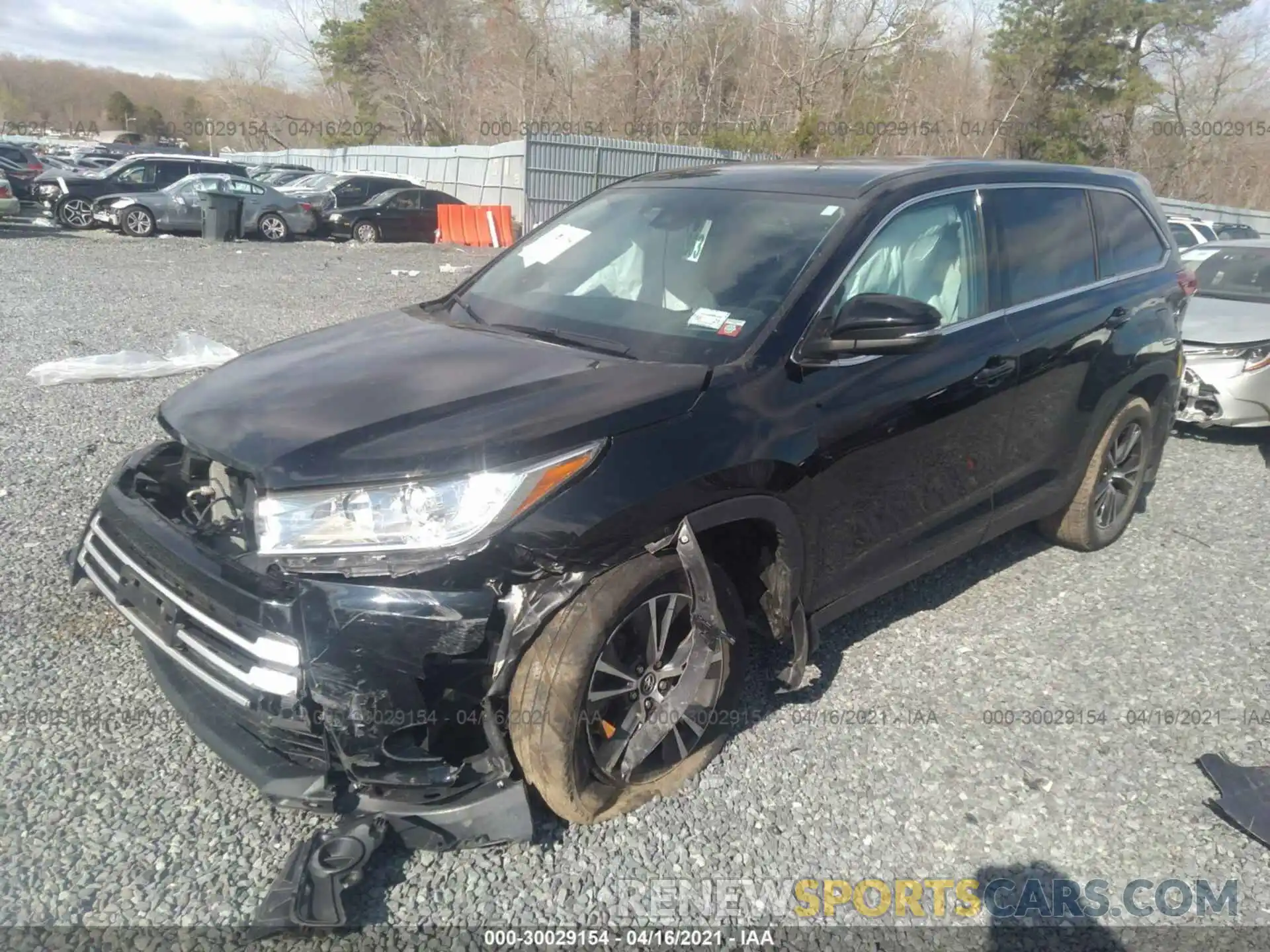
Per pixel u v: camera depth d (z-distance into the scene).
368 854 2.56
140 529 2.98
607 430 2.81
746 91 28.06
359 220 22.55
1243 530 5.71
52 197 20.94
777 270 3.51
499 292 4.04
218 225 20.47
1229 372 7.24
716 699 3.17
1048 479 4.65
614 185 4.59
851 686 3.85
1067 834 3.09
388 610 2.51
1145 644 4.29
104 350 8.41
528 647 2.70
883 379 3.54
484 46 37.94
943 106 27.75
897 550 3.84
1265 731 3.67
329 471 2.62
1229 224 27.06
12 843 2.75
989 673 3.99
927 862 2.95
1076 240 4.69
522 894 2.71
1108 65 29.20
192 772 3.09
